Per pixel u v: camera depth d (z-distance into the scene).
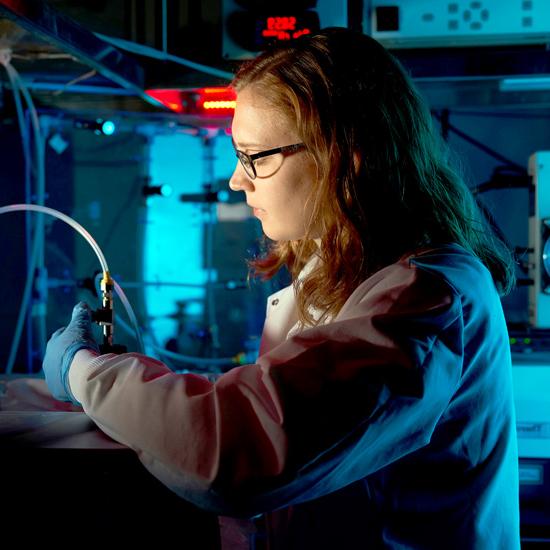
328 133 0.79
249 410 0.63
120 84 1.71
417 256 0.76
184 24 1.87
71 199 2.32
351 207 0.79
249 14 1.85
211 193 2.35
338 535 0.77
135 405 0.68
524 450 1.90
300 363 0.63
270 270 1.23
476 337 0.73
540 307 2.04
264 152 0.81
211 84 1.83
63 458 0.70
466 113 2.46
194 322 2.42
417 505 0.75
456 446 0.74
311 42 0.82
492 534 0.77
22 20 1.14
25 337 2.04
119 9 1.82
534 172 2.09
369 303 0.69
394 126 0.82
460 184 0.94
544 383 1.90
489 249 0.96
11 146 2.00
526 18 1.85
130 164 2.36
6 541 0.70
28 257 2.03
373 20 1.88
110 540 0.71
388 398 0.62
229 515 0.63
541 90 2.06
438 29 1.87
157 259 2.39
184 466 0.62
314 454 0.59
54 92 1.88
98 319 0.99
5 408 1.17
